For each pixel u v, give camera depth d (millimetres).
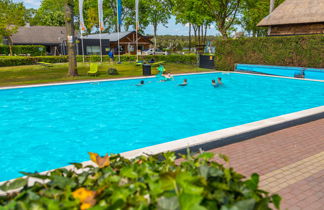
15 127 10141
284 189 4555
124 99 15039
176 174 1604
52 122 10797
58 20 75875
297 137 7465
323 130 8133
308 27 27234
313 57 21141
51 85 17688
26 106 13375
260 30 59938
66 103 14070
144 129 9961
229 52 27500
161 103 14141
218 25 41281
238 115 11992
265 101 14758
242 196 1681
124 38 57250
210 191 1629
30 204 1491
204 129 10023
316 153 6234
